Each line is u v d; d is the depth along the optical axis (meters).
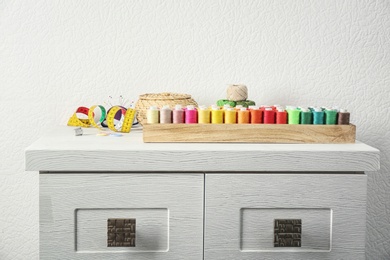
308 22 1.67
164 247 1.23
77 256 1.21
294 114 1.33
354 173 1.25
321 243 1.24
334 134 1.32
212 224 1.22
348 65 1.69
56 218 1.20
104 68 1.65
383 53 1.69
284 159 1.21
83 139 1.34
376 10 1.68
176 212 1.21
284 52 1.67
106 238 1.22
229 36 1.66
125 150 1.19
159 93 1.58
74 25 1.63
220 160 1.21
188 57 1.66
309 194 1.22
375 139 1.72
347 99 1.70
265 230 1.23
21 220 1.71
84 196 1.20
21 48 1.63
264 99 1.68
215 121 1.32
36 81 1.65
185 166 1.20
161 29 1.64
